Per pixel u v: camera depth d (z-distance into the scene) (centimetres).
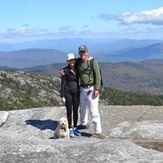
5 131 761
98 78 688
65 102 709
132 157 506
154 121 782
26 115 866
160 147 618
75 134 717
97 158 502
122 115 860
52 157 499
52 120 828
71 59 690
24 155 500
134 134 696
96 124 702
